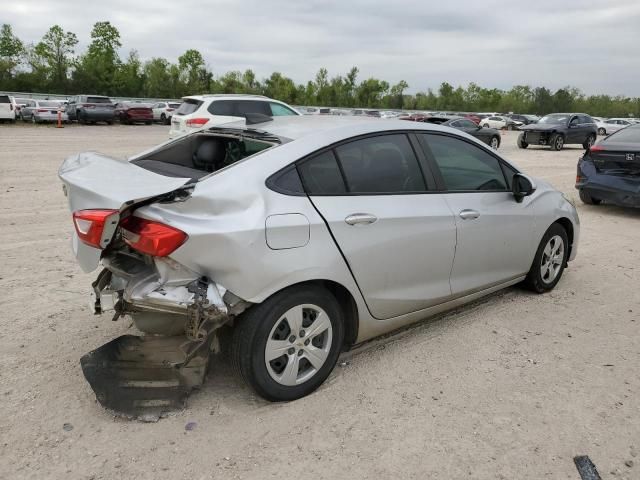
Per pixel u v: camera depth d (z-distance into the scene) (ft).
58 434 9.42
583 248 22.65
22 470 8.53
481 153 14.23
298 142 10.98
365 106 260.01
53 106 111.45
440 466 8.91
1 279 16.69
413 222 11.89
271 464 8.86
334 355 11.09
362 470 8.77
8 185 34.09
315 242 10.28
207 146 12.23
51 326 13.47
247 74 232.73
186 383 10.25
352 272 10.94
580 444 9.54
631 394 11.18
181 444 9.27
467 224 13.12
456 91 309.63
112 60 205.87
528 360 12.53
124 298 9.66
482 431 9.85
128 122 119.14
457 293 13.41
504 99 313.73
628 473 8.85
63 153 54.13
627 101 358.23
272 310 9.93
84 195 9.40
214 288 9.40
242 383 11.17
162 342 11.07
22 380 11.03
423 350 12.90
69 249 20.21
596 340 13.66
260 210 9.74
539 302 16.08
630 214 30.12
